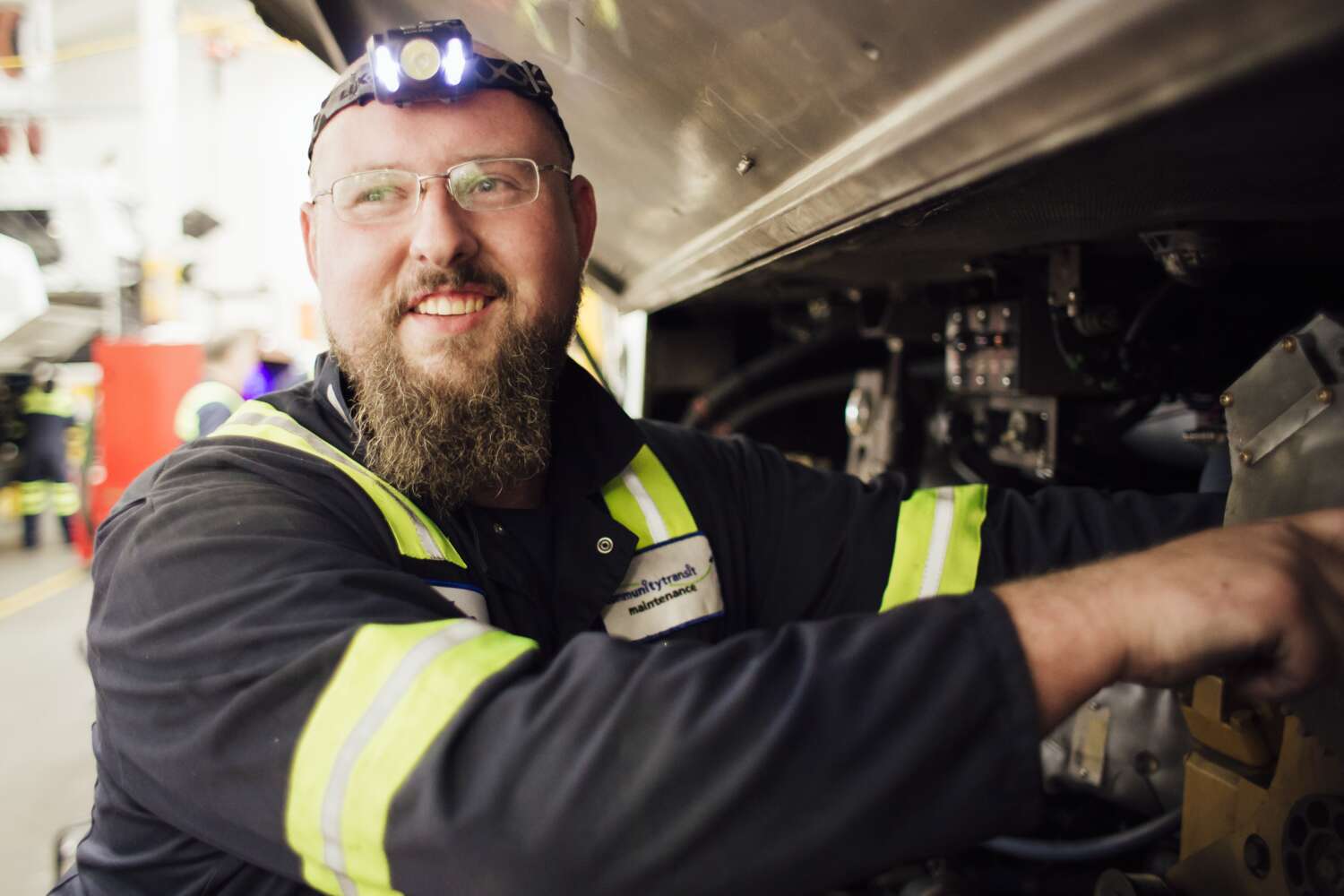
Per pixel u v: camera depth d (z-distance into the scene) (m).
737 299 2.33
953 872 1.26
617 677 0.63
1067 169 0.73
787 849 0.58
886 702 0.59
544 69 1.28
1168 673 0.60
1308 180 0.77
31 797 2.93
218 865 0.89
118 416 5.59
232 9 10.94
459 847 0.61
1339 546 0.64
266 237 11.13
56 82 10.79
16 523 8.12
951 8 0.64
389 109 1.04
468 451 1.04
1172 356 1.41
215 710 0.73
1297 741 0.83
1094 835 1.36
